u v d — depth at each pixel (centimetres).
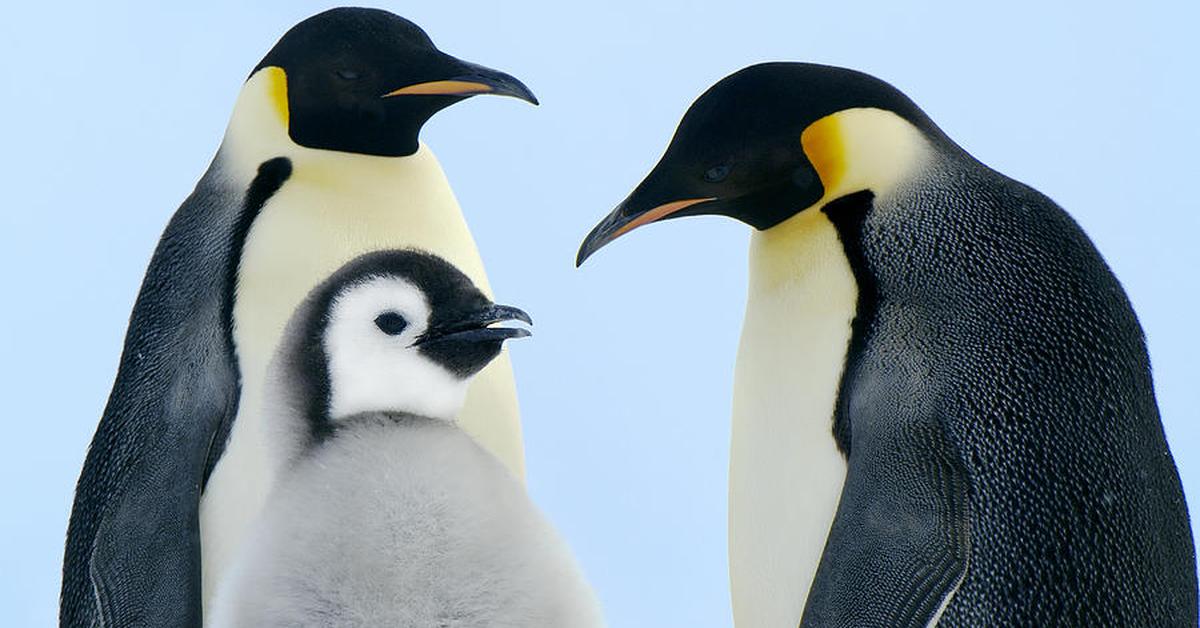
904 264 1059
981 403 1017
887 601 993
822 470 1043
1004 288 1047
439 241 1195
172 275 1169
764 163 1099
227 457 1117
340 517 847
